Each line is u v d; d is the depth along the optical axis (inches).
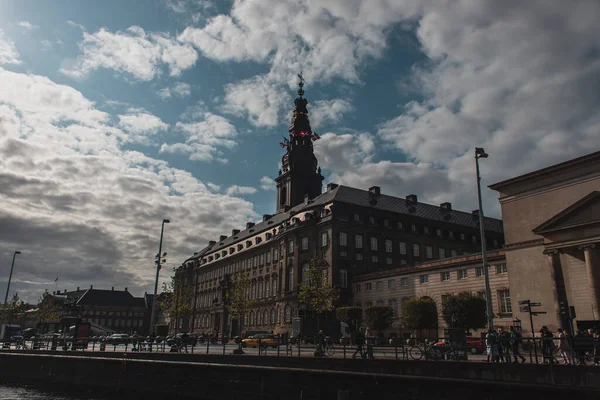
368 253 3125.0
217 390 1223.5
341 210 3129.9
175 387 1316.4
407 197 3678.6
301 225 3223.4
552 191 1732.3
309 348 1834.4
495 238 3821.4
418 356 1139.9
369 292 2847.0
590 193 1537.9
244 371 1179.9
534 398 784.3
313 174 4264.3
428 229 3489.2
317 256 2982.3
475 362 934.4
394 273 2699.3
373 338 1162.6
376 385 962.7
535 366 886.4
